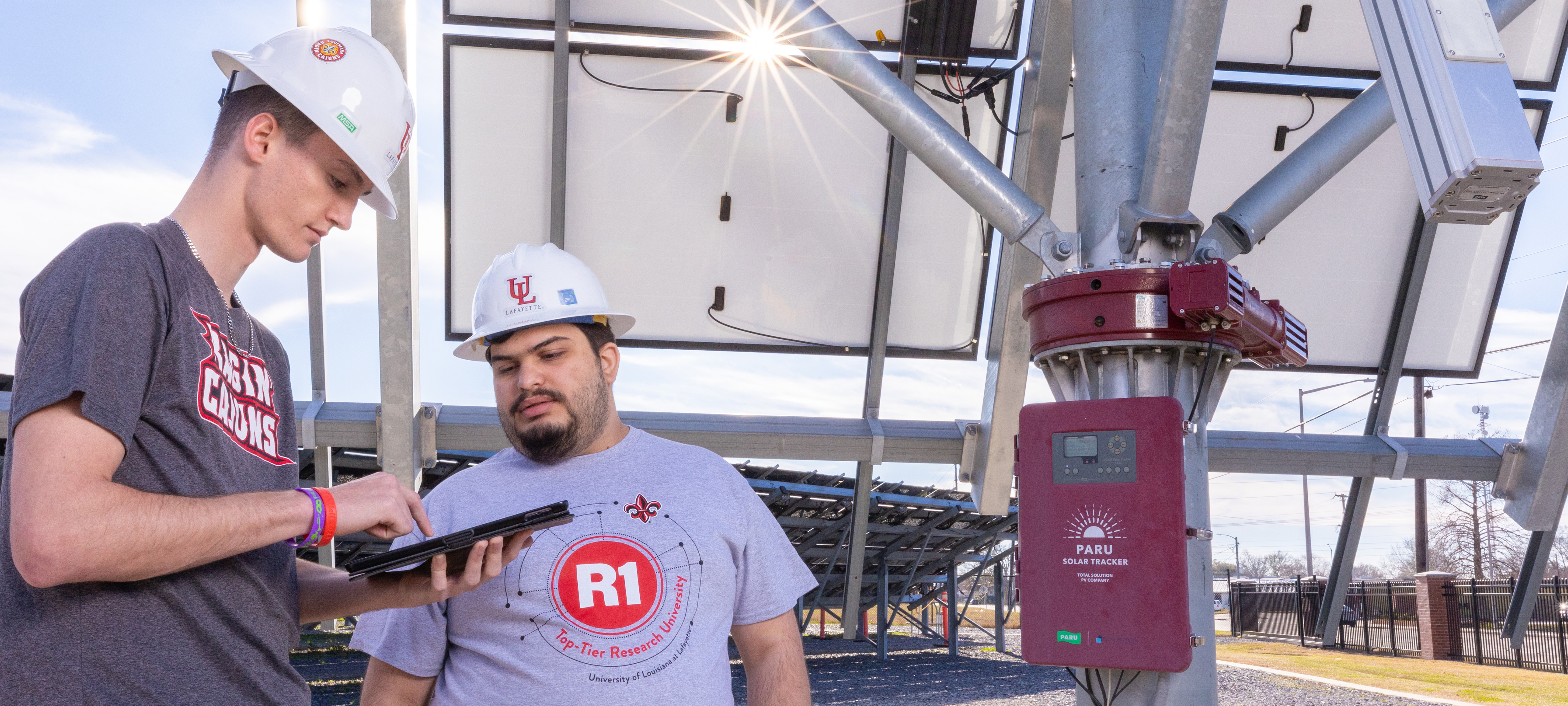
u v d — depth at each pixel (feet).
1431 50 8.98
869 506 30.96
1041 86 20.65
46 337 3.92
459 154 23.47
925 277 26.11
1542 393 26.55
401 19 19.52
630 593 5.98
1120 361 11.81
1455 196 8.95
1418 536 69.87
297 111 4.76
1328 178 15.26
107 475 3.88
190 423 4.42
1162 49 13.20
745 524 6.60
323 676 33.35
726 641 6.27
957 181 14.48
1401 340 27.61
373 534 4.71
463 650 6.17
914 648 56.13
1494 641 46.65
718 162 24.20
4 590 4.08
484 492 6.48
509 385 6.54
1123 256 12.33
